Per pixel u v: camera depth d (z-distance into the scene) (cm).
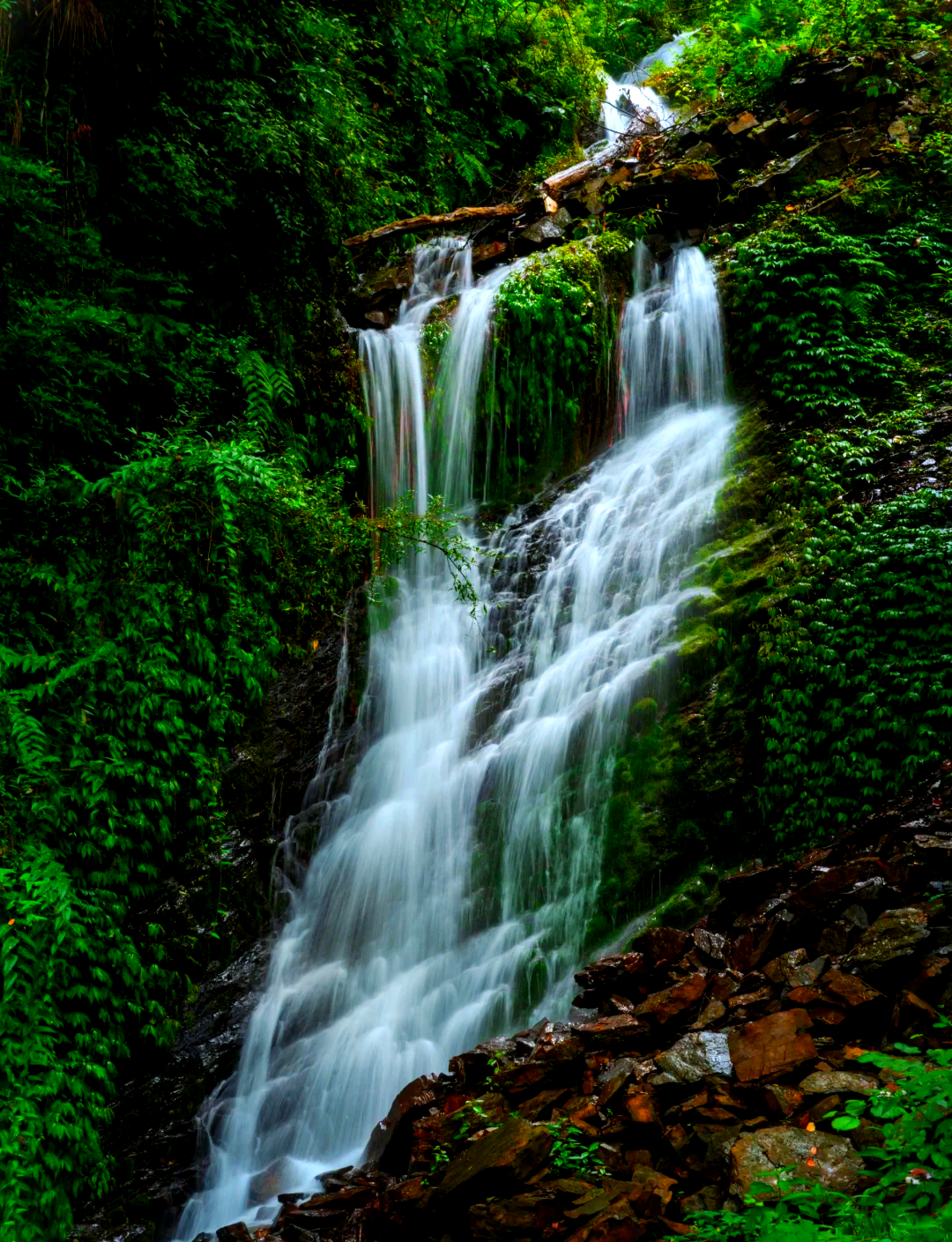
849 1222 326
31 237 916
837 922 535
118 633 905
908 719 740
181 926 871
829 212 1187
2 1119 688
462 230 1470
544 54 1794
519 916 812
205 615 948
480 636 1037
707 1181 411
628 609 961
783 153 1329
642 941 634
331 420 1202
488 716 961
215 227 1127
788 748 770
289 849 952
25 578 872
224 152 1130
